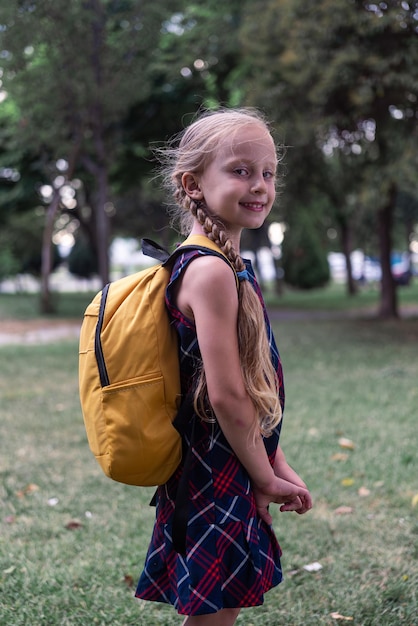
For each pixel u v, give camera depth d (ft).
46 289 60.70
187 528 5.50
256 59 38.50
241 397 5.29
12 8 38.93
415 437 16.52
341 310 61.67
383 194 39.19
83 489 13.39
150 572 5.93
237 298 5.35
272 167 5.68
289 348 33.86
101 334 5.49
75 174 57.52
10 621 8.41
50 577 9.52
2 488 13.44
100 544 10.66
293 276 92.63
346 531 11.11
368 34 31.76
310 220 90.33
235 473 5.58
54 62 42.78
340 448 15.74
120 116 48.14
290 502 5.94
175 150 5.94
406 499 12.30
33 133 46.93
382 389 22.66
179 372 5.54
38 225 97.25
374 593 8.97
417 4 30.14
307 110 36.14
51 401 22.02
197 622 5.78
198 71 50.93
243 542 5.54
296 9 34.04
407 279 100.58
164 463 5.48
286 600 8.95
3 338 42.34
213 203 5.58
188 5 47.57
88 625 8.31
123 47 43.73
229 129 5.50
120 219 97.25
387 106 35.12
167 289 5.45
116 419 5.37
